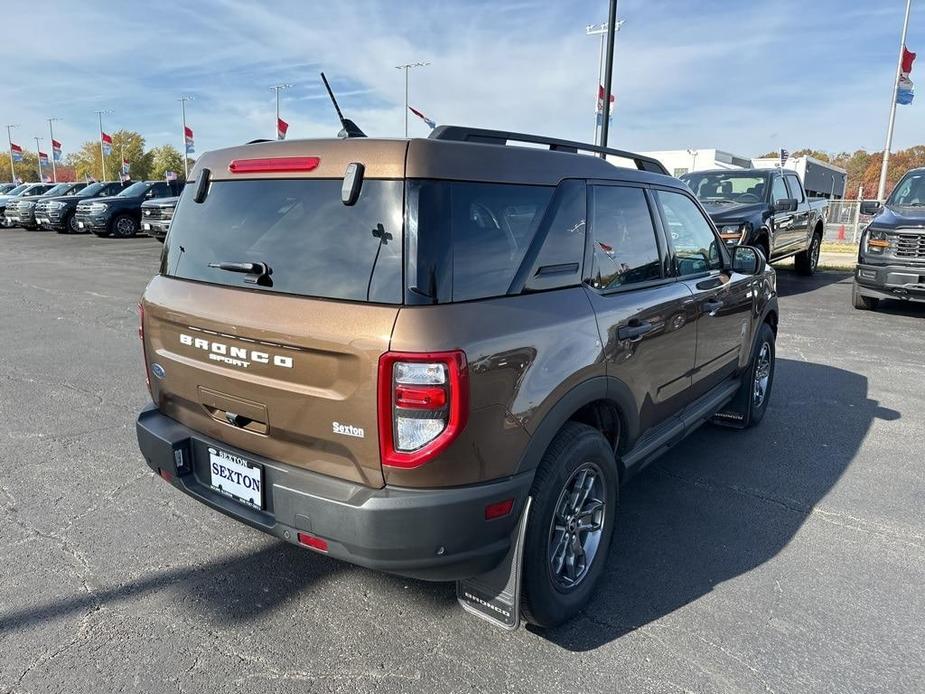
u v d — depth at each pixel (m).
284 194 2.49
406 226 2.19
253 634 2.66
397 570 2.24
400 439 2.16
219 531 3.44
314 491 2.32
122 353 6.95
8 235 24.11
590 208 2.93
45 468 4.11
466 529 2.25
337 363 2.22
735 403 4.93
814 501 3.93
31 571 3.04
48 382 5.86
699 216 4.07
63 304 9.84
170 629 2.68
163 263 3.00
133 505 3.68
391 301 2.17
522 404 2.36
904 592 3.04
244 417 2.57
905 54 22.55
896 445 4.82
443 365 2.12
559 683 2.43
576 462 2.64
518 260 2.50
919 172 10.41
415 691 2.38
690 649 2.63
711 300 3.88
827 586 3.08
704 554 3.34
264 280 2.47
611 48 11.17
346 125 2.63
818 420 5.33
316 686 2.39
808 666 2.54
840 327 9.03
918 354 7.56
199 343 2.66
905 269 9.30
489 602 2.51
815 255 14.59
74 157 102.81
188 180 2.97
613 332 2.86
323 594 2.94
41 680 2.38
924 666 2.55
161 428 2.89
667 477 4.23
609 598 2.96
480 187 2.41
